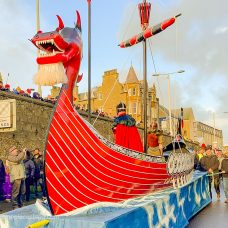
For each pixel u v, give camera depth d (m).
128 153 6.46
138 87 54.00
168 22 8.97
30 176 13.13
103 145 5.96
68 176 5.54
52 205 5.43
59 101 5.61
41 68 5.53
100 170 5.93
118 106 7.45
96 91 59.78
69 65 5.74
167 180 8.25
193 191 10.58
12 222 5.42
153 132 9.28
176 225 7.83
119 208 6.09
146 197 7.19
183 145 10.59
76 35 5.73
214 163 14.23
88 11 8.82
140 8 10.20
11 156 11.45
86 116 26.05
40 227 5.22
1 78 21.25
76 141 5.64
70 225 5.05
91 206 5.79
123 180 6.38
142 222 5.98
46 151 5.37
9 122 15.94
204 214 10.68
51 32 5.44
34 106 20.78
